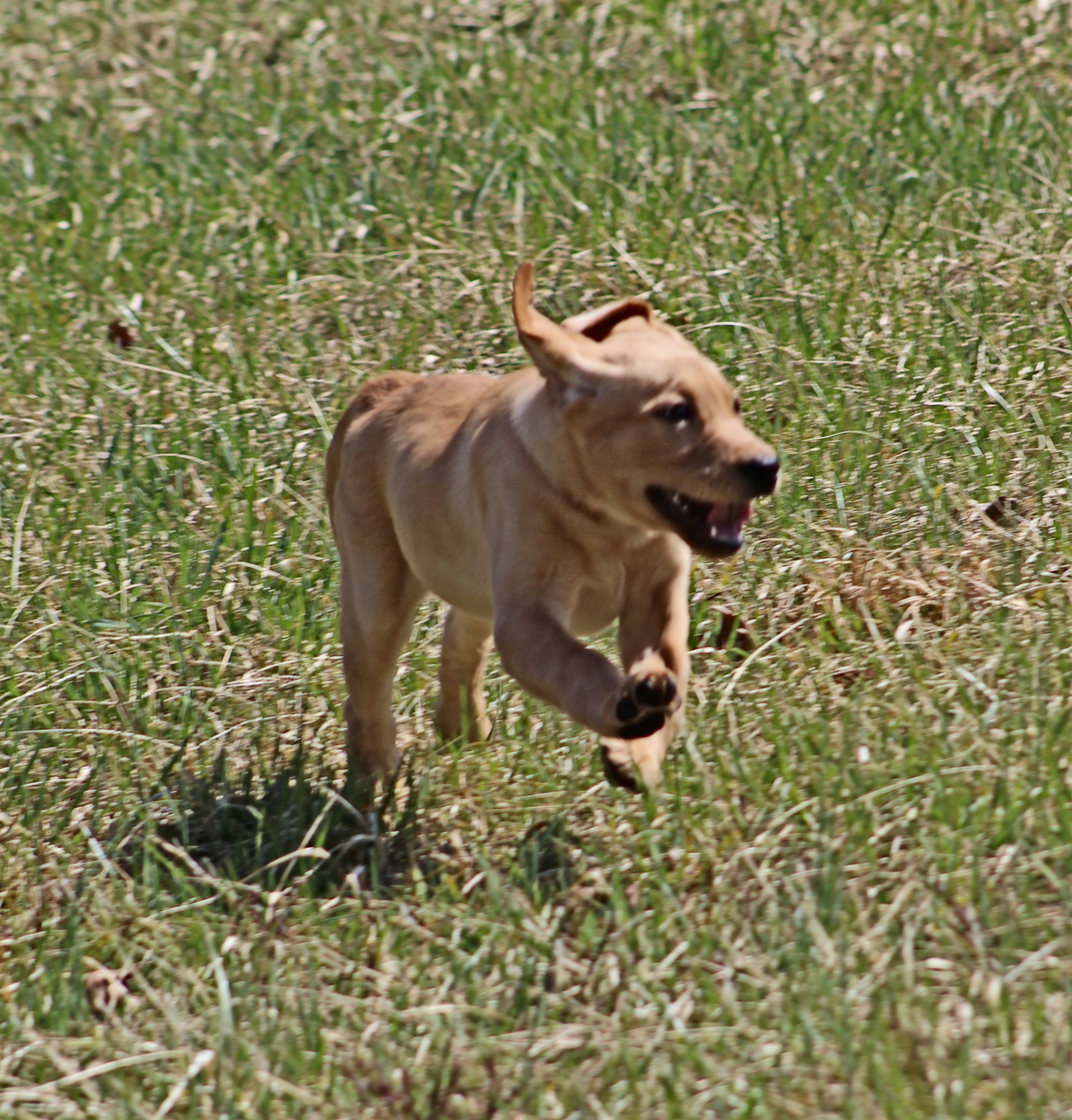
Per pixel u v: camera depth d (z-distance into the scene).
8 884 12.78
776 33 26.28
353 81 27.19
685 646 12.03
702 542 11.11
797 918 10.16
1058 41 25.05
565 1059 9.60
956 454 15.70
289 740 14.18
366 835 12.32
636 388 11.15
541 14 28.28
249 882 12.34
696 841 11.36
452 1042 9.91
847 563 14.59
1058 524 14.33
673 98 25.27
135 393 19.81
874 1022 9.11
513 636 11.53
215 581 16.42
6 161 27.19
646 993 10.02
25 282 22.89
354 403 14.26
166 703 14.97
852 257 19.58
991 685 12.34
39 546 17.31
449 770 13.25
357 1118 9.44
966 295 18.48
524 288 11.53
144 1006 10.98
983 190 20.45
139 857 12.73
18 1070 10.51
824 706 12.62
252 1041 10.21
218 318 21.33
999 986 9.24
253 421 18.94
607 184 21.86
